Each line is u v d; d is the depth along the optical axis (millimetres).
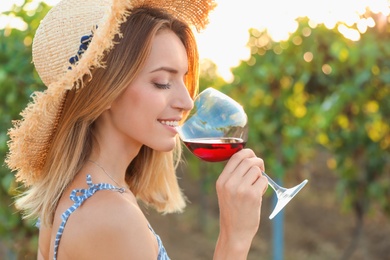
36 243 5582
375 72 6250
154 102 1903
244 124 2117
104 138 1979
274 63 6656
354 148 6801
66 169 1944
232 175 1946
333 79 6555
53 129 2020
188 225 9883
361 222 7215
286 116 6750
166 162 2422
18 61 5496
